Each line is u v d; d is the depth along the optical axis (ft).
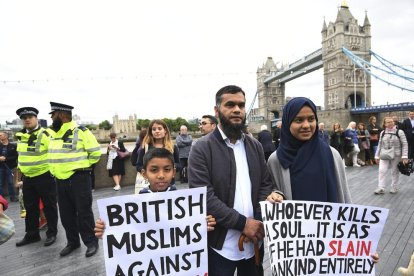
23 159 14.47
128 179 30.86
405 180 27.58
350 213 6.16
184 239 6.14
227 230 6.38
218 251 6.40
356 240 6.19
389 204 19.60
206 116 20.18
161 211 6.06
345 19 267.80
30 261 12.90
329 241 6.14
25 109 14.48
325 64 278.67
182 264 6.13
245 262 6.77
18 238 15.81
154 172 6.89
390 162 22.76
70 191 13.08
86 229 13.33
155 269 6.04
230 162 6.40
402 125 28.12
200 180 6.31
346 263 6.16
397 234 14.24
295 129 6.25
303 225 6.07
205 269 6.21
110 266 5.88
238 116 6.36
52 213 15.02
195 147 6.61
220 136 6.55
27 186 14.82
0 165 24.47
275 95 361.92
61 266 12.33
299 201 6.09
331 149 6.65
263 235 6.26
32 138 14.62
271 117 354.95
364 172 33.22
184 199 6.12
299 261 5.98
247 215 6.44
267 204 5.98
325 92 278.67
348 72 260.01
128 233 5.96
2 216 7.47
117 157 28.35
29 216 15.03
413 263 8.14
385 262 11.55
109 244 5.88
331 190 6.28
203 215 6.17
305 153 6.29
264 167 6.93
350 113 181.57
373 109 167.32
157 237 6.06
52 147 13.12
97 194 26.40
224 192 6.32
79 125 13.38
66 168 12.87
